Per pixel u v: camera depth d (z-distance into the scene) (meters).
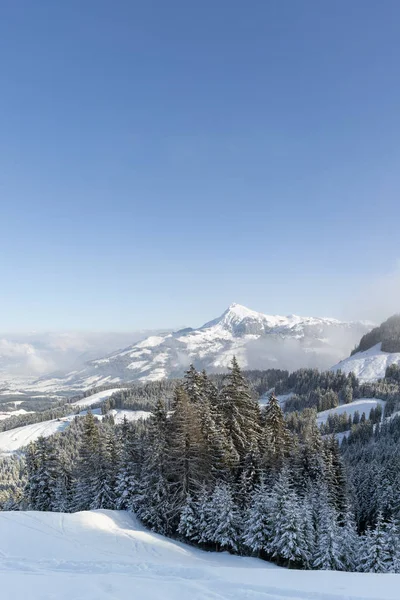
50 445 53.38
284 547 29.91
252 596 11.62
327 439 45.38
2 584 12.88
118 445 51.38
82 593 11.80
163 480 37.75
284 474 34.75
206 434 39.38
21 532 26.06
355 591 12.13
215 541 33.00
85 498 46.00
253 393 49.91
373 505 52.78
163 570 16.47
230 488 37.16
